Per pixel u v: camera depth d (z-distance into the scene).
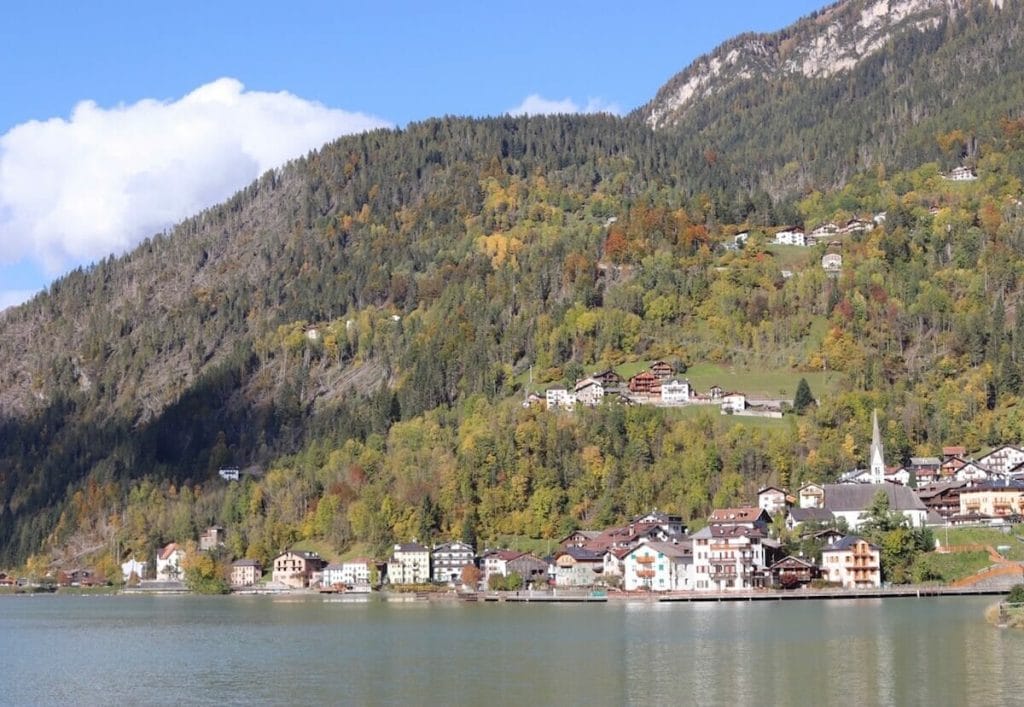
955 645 185.00
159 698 161.12
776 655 181.00
